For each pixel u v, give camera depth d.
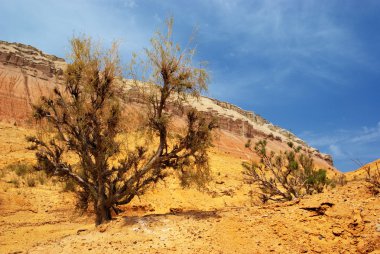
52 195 17.92
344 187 9.70
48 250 8.41
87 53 12.35
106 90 12.27
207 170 12.25
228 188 21.66
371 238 6.99
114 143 12.00
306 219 8.23
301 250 7.27
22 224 14.08
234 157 41.06
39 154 12.20
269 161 15.00
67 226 14.41
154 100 11.96
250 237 8.07
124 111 12.16
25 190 17.83
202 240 8.16
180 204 18.36
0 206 15.38
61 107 12.60
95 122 12.08
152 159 11.77
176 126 12.26
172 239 8.45
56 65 55.25
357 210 7.87
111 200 11.66
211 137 11.76
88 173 13.07
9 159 22.70
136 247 8.09
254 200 16.78
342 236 7.39
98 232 9.43
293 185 14.00
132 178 11.77
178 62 11.78
